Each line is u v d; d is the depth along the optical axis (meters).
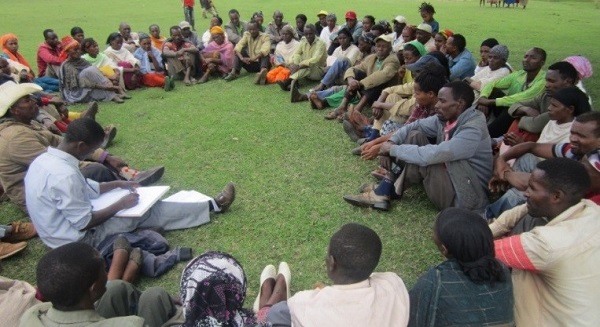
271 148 5.62
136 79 8.46
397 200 4.37
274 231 3.90
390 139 4.21
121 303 2.52
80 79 7.63
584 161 2.88
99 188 3.75
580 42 12.46
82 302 1.91
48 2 23.83
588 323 2.10
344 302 1.89
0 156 3.90
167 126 6.46
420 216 4.09
